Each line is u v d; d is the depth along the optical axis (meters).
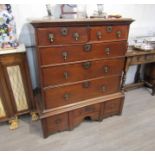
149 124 1.83
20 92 1.66
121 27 1.42
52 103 1.49
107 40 1.42
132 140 1.62
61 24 1.17
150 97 2.35
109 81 1.67
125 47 1.55
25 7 1.54
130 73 2.55
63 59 1.32
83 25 1.25
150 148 1.54
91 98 1.67
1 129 1.74
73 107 1.57
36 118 1.84
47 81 1.36
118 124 1.82
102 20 1.29
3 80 1.51
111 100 1.76
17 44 1.54
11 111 1.71
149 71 2.48
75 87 1.51
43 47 1.21
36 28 1.13
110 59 1.54
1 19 1.40
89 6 1.75
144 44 2.04
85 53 1.38
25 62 1.53
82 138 1.64
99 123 1.83
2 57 1.41
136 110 2.06
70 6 1.43
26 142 1.58
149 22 2.28
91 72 1.51
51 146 1.54
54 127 1.61
